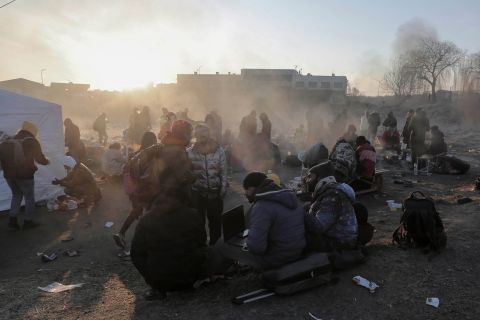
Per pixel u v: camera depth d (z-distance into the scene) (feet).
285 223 14.19
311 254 14.93
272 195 14.17
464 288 14.53
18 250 21.65
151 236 14.33
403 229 18.31
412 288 14.73
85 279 17.74
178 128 17.29
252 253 14.05
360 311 13.42
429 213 17.56
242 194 32.48
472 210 24.23
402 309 13.47
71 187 29.37
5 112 27.71
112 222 26.11
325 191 16.01
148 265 14.51
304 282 14.47
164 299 15.07
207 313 13.73
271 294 14.49
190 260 14.67
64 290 16.37
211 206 18.43
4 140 25.67
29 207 24.82
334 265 15.72
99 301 15.33
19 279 17.80
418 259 16.90
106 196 32.68
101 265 19.47
